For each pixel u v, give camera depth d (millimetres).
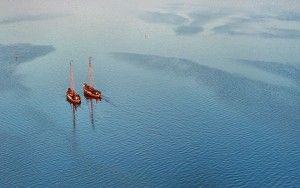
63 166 109812
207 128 128125
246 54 189750
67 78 164750
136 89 156250
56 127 127812
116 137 123188
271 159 112938
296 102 144875
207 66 176875
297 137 123188
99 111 138500
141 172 107875
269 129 127375
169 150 116750
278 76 166000
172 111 139125
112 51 196125
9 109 137625
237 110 139000
